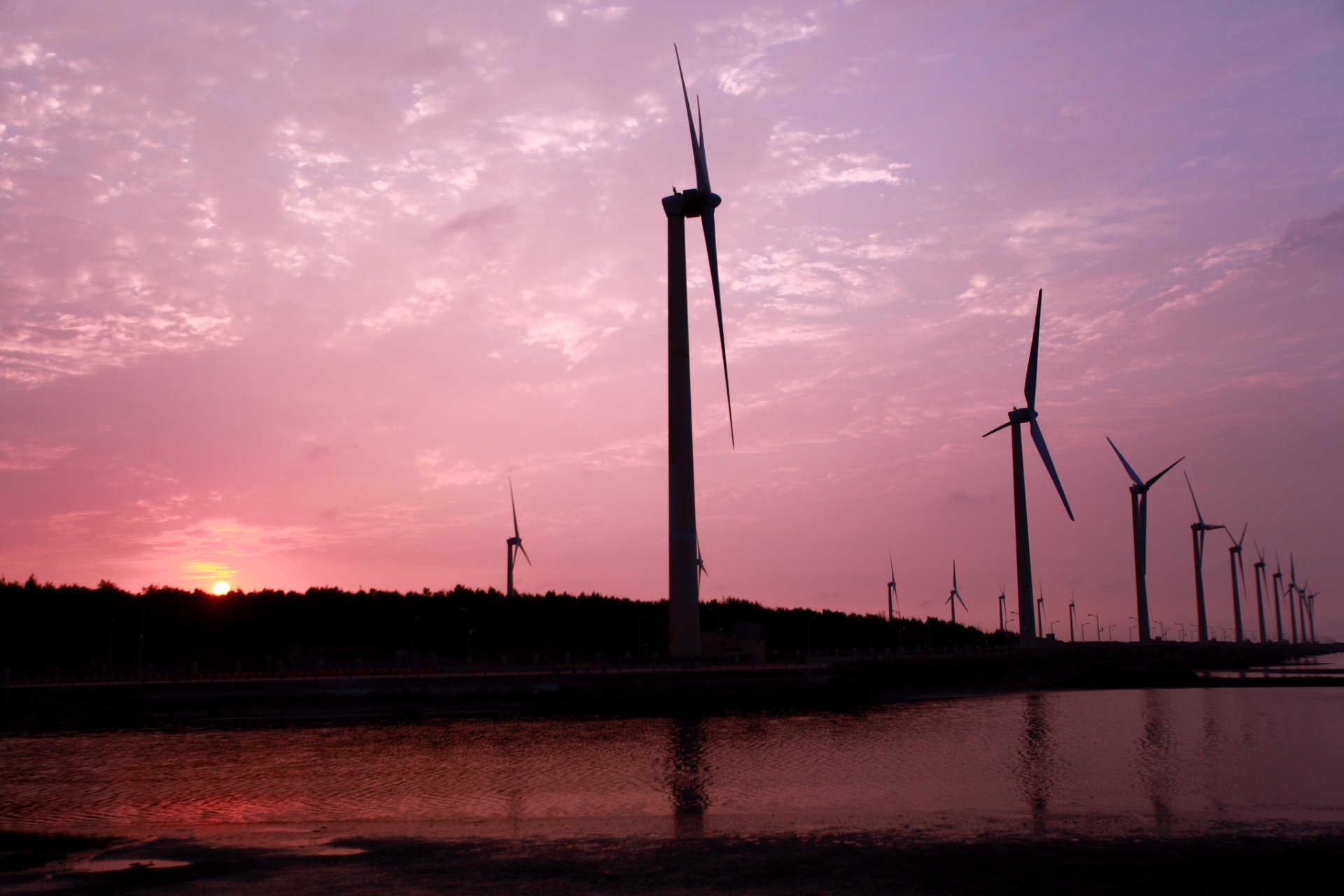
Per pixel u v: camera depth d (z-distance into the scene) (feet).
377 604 483.92
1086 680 400.26
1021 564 451.12
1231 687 367.04
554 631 474.90
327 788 141.90
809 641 531.91
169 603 451.53
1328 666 653.30
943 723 228.02
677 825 113.09
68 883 89.45
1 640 385.70
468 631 377.09
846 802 128.77
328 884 88.38
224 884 88.63
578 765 162.71
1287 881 88.79
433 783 145.69
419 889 86.58
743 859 95.86
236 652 402.72
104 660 377.50
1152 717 244.42
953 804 126.31
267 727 219.82
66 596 435.53
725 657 292.61
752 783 144.36
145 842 105.81
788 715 245.04
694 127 293.64
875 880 88.63
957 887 86.84
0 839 108.27
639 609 530.27
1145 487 540.11
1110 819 114.11
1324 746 185.06
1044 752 177.88
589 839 105.09
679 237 291.17
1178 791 136.26
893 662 337.11
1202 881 88.69
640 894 84.69
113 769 160.66
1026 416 444.96
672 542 283.38
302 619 455.22
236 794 137.39
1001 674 395.14
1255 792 134.82
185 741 196.34
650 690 254.06
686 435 284.41
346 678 238.68
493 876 90.53
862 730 212.64
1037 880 88.89
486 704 242.37
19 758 173.58
